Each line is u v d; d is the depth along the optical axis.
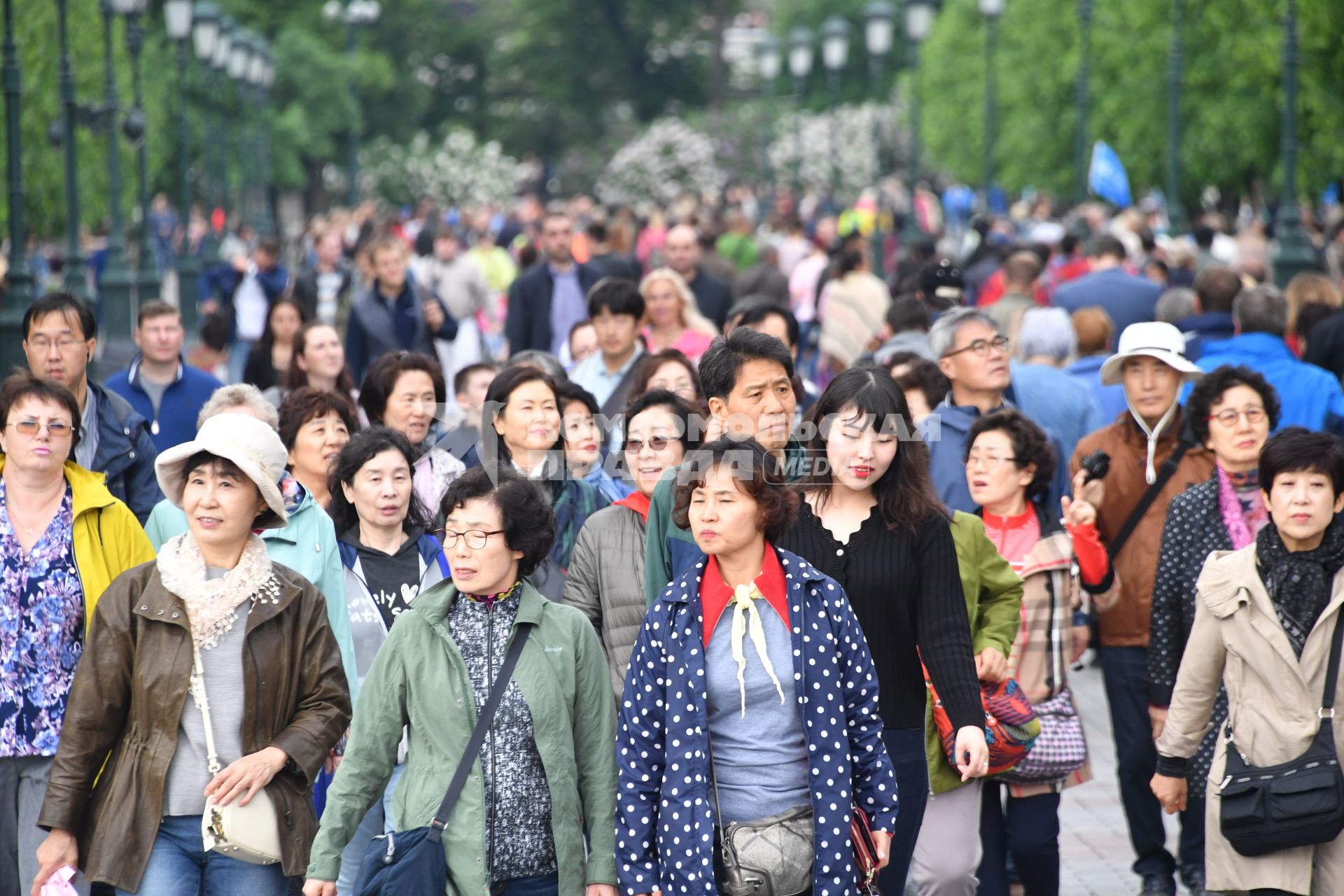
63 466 22.36
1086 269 66.62
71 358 26.06
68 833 19.69
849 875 17.69
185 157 109.44
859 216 121.06
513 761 18.81
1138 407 28.42
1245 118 111.44
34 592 21.73
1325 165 108.31
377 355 48.28
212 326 47.59
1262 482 21.20
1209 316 39.12
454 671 19.00
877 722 18.34
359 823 19.17
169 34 107.25
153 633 19.75
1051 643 24.86
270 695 19.92
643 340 37.84
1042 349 34.56
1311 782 20.27
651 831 18.16
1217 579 21.38
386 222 111.19
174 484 20.19
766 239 97.31
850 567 20.27
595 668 19.56
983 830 24.48
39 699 21.62
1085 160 108.56
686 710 17.95
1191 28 115.50
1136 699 27.47
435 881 18.22
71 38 95.25
